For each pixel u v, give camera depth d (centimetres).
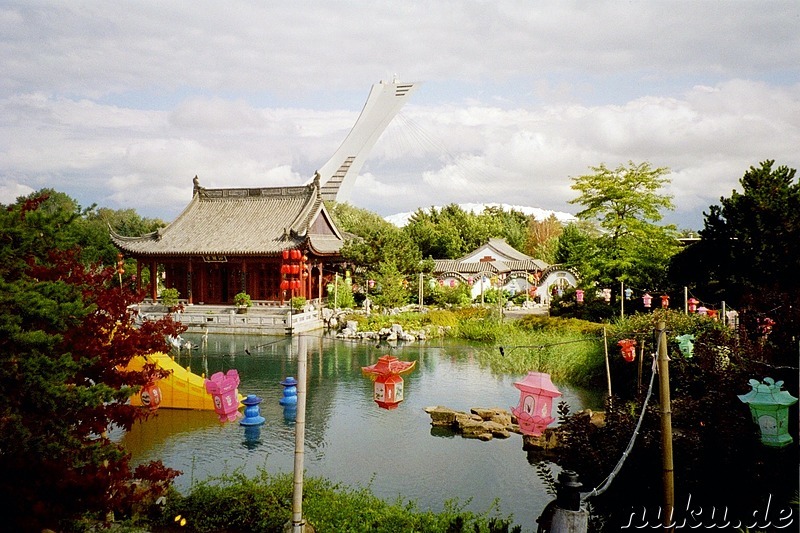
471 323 4609
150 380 1268
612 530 1375
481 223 9769
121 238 5491
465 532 1199
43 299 977
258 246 5228
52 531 1102
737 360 1550
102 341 1223
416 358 3734
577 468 1450
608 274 4253
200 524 1377
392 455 2048
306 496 1424
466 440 2209
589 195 4294
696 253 3456
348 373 3303
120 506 1131
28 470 967
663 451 1102
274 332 4659
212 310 5159
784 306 1594
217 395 1238
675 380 2105
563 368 3059
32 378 928
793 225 2878
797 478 1312
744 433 1370
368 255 5434
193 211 5953
